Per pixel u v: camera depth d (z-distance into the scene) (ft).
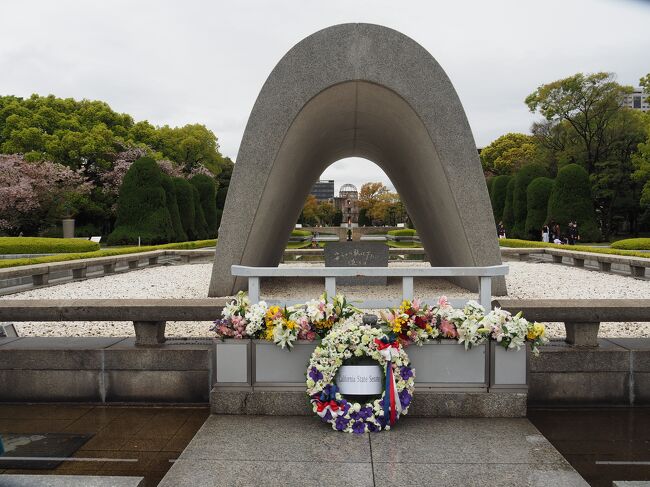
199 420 11.04
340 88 19.67
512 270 36.58
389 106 20.85
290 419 10.58
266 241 23.66
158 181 75.05
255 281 12.85
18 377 12.09
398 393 9.98
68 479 7.11
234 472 8.30
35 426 10.74
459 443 9.40
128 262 39.24
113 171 92.94
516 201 82.17
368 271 12.82
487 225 19.67
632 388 11.62
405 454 8.94
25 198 75.61
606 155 92.99
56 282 29.07
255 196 19.56
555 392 11.63
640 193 92.17
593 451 9.41
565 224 72.02
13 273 25.09
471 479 8.05
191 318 11.82
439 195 21.89
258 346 10.80
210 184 99.76
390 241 90.12
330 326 10.59
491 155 131.54
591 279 30.35
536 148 106.83
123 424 10.84
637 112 91.76
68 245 48.26
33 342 12.69
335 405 9.94
